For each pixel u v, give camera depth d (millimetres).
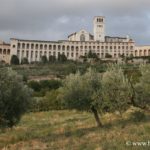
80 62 196000
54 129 45406
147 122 37094
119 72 42469
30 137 39844
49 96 85562
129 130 32344
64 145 29625
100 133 33562
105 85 41969
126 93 41469
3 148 32781
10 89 33312
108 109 43656
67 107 44031
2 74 33750
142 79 42875
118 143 26031
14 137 40375
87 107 42906
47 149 28906
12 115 34219
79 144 28625
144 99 42469
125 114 48688
